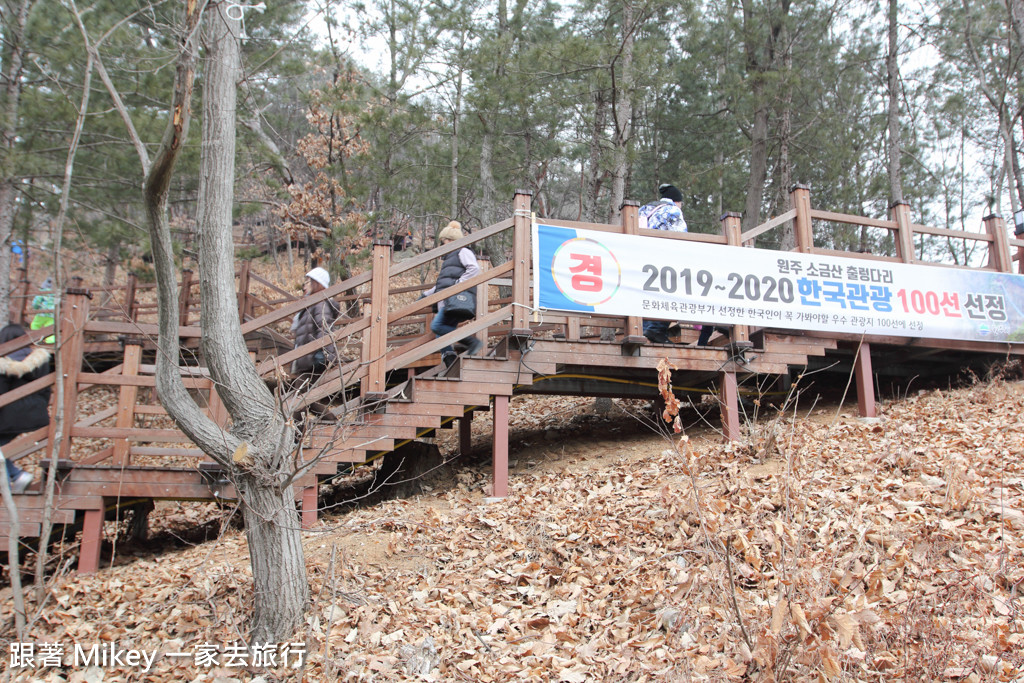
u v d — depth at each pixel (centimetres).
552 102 1455
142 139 1088
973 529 503
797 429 759
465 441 870
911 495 559
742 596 449
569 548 571
